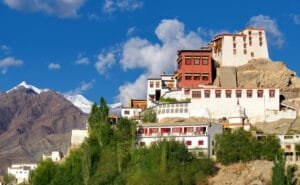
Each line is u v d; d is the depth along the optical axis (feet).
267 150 556.10
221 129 594.65
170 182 526.16
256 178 523.70
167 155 552.82
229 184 524.11
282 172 502.38
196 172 541.75
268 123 634.84
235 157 556.10
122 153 583.17
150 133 605.73
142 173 549.54
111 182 563.48
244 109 643.45
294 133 585.63
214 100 648.38
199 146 582.35
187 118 648.79
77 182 585.22
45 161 650.84
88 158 583.17
